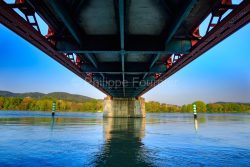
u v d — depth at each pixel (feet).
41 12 47.62
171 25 51.90
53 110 239.50
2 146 63.52
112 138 83.25
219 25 42.09
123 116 266.98
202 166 45.21
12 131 100.07
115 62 96.89
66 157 51.34
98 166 44.39
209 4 44.50
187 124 170.81
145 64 97.45
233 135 95.50
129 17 51.55
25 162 46.78
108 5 46.29
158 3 45.75
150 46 61.98
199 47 54.19
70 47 60.70
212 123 188.34
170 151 59.36
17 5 43.32
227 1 42.27
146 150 60.54
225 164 46.91
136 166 44.75
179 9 44.34
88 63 95.30
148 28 57.52
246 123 191.72
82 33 60.70
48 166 44.09
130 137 86.58
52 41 60.29
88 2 45.47
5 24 42.27
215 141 77.71
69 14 46.83
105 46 61.93
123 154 55.16
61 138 80.59
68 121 189.06
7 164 45.27
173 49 60.29
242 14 36.47
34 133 93.97
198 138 85.25
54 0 37.93
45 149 59.88
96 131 107.24
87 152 57.00
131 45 62.03
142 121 204.03
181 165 45.73
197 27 54.34
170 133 102.22
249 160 50.31
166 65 93.76
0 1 34.71
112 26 56.34
